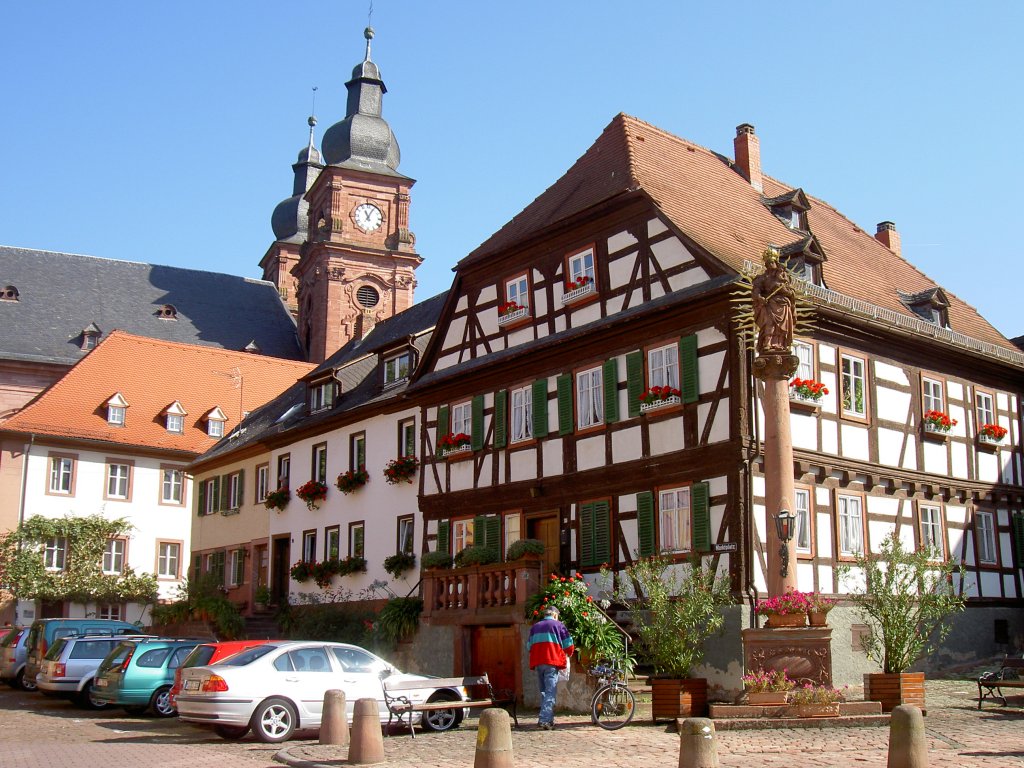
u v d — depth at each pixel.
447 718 17.66
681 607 17.48
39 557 46.12
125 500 49.53
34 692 26.88
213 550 41.53
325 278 70.38
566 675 19.55
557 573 22.52
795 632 16.28
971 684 21.33
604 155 27.17
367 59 76.31
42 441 47.81
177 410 52.62
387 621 25.25
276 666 16.81
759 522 20.66
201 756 14.68
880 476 23.55
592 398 24.23
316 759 13.73
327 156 74.94
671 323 22.52
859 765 12.17
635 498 22.69
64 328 63.78
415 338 32.03
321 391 36.50
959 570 23.25
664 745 14.34
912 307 28.25
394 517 30.62
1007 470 27.62
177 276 72.25
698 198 25.62
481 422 27.20
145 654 20.94
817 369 22.67
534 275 26.48
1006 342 31.30
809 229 28.92
